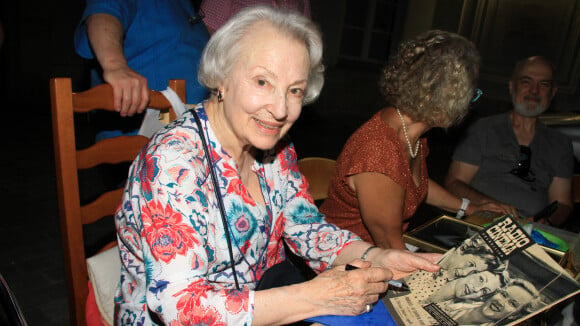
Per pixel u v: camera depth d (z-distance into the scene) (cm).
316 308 99
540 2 522
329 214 178
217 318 93
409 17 631
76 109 131
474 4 558
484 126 236
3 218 322
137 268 113
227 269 114
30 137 512
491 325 93
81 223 135
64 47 625
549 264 102
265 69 98
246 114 103
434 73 140
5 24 611
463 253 113
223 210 108
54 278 259
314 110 693
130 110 146
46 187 381
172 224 96
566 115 326
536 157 230
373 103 667
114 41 164
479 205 196
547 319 107
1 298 83
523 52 544
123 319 114
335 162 195
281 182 130
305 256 133
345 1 679
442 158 569
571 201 232
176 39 202
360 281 100
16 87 638
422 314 100
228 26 101
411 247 154
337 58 700
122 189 146
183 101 167
